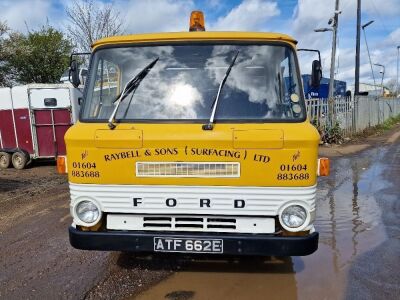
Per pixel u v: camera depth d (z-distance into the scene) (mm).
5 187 9141
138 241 3721
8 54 22688
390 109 39688
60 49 25938
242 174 3623
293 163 3598
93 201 3779
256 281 4258
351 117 21656
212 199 3672
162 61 4027
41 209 7188
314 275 4402
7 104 12000
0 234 5840
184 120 3803
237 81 3949
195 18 4770
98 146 3703
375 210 6977
